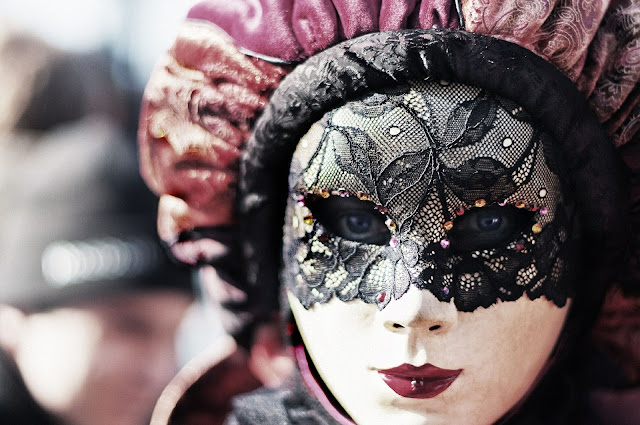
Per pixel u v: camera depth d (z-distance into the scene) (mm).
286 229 648
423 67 597
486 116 599
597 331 708
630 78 625
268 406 691
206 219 692
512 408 638
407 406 609
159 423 746
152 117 694
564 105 607
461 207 602
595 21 621
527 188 605
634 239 665
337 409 651
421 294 593
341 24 623
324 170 614
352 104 609
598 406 719
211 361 765
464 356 604
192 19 677
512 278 610
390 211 604
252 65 646
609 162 625
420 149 598
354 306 617
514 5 607
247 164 653
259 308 713
